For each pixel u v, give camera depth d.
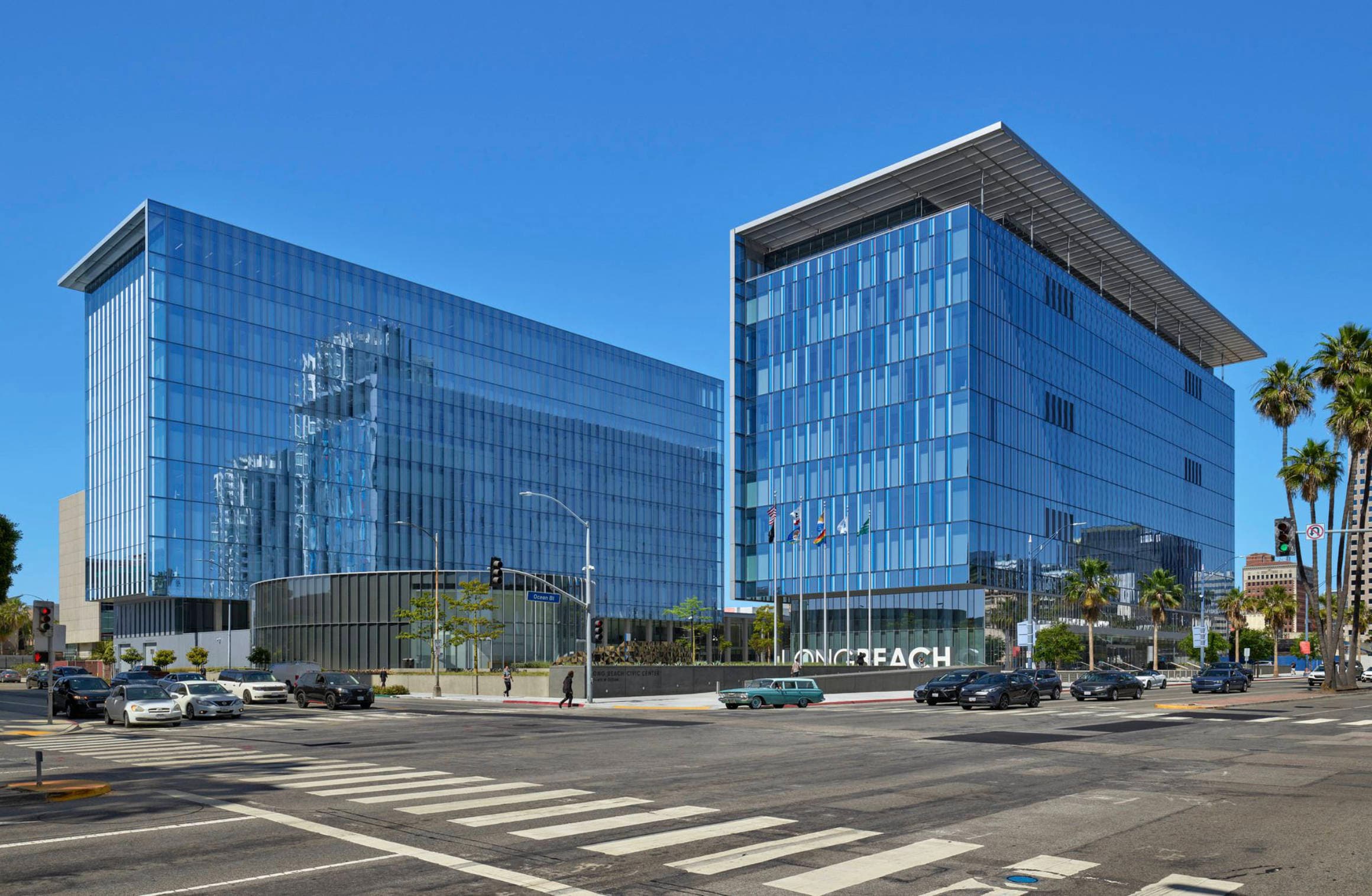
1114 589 88.31
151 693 37.09
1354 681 65.75
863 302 89.56
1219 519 131.00
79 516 137.25
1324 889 10.39
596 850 12.27
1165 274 105.62
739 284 98.25
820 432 91.12
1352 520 69.00
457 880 10.75
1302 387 62.19
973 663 81.69
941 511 81.88
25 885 10.56
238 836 13.16
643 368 152.88
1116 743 26.97
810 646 91.00
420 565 121.50
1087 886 10.54
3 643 148.12
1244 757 23.25
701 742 27.80
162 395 100.81
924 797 16.81
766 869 11.26
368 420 118.50
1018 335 89.00
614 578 143.00
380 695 63.56
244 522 105.81
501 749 25.73
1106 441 103.38
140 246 104.19
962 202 90.25
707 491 160.50
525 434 135.25
